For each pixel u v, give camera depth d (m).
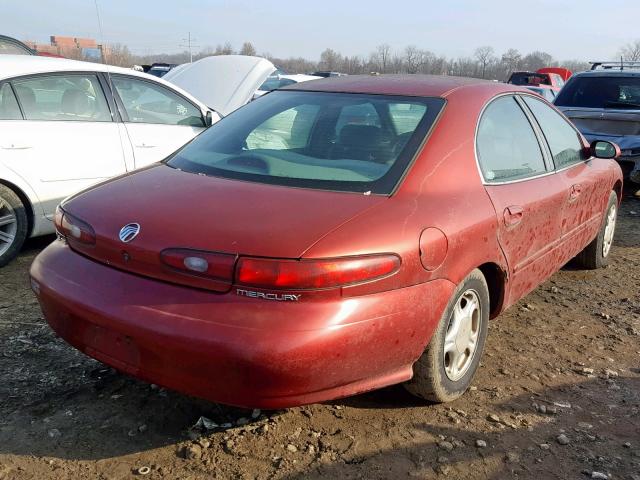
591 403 3.12
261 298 2.21
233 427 2.76
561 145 4.18
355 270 2.27
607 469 2.59
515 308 4.35
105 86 5.31
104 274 2.51
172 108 5.92
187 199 2.60
